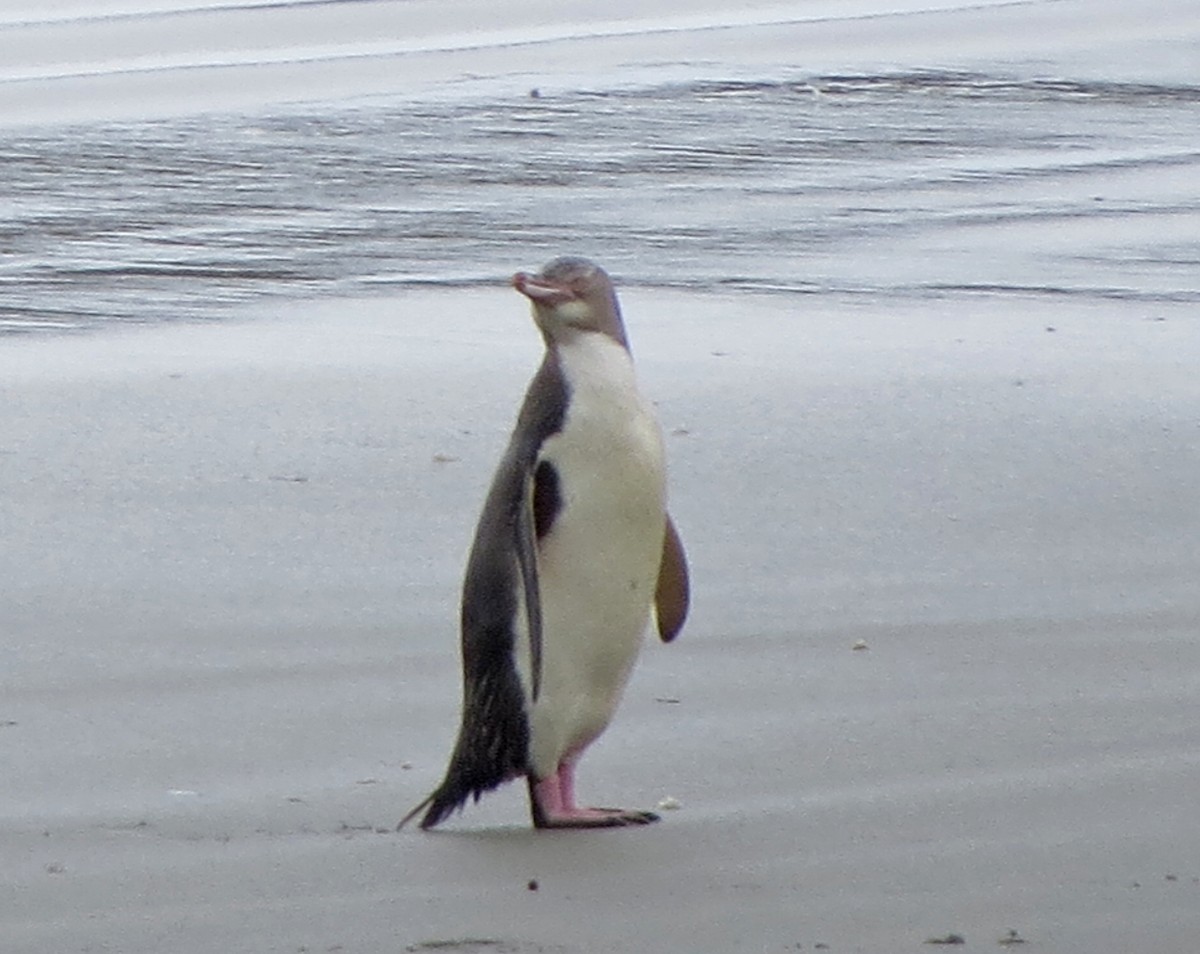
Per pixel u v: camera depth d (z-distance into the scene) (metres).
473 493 24.14
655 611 16.83
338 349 30.59
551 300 15.66
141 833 15.19
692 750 16.84
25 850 14.81
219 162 45.50
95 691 18.50
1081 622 20.00
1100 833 14.76
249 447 25.77
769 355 29.97
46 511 23.52
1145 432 26.33
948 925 13.14
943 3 67.81
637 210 41.00
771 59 58.16
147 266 36.59
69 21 64.38
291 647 19.61
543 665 15.51
